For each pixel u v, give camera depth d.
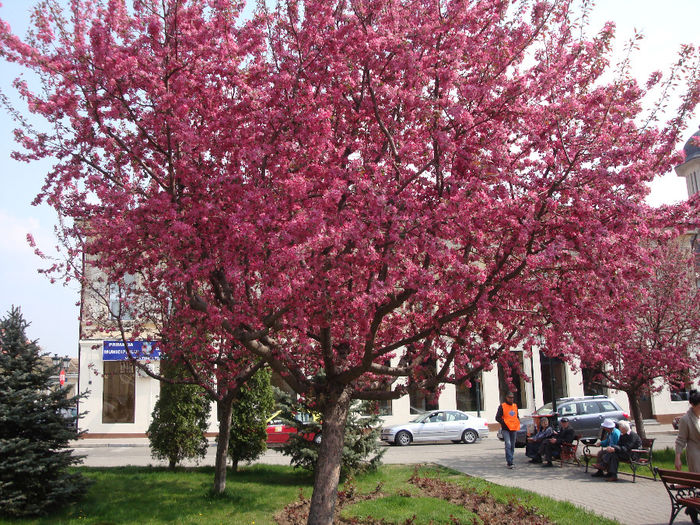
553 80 6.61
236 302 6.80
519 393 26.75
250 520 8.66
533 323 6.73
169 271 6.46
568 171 5.98
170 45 7.13
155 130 7.18
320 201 6.32
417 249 5.93
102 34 6.50
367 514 8.59
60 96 7.12
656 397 27.69
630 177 5.74
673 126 6.48
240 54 7.20
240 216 6.29
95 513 9.16
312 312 6.38
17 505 8.70
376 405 12.54
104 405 23.98
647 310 13.60
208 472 13.14
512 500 8.83
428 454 17.97
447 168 6.71
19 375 9.45
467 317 7.01
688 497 7.53
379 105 7.33
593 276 6.09
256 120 6.80
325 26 6.91
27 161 7.44
